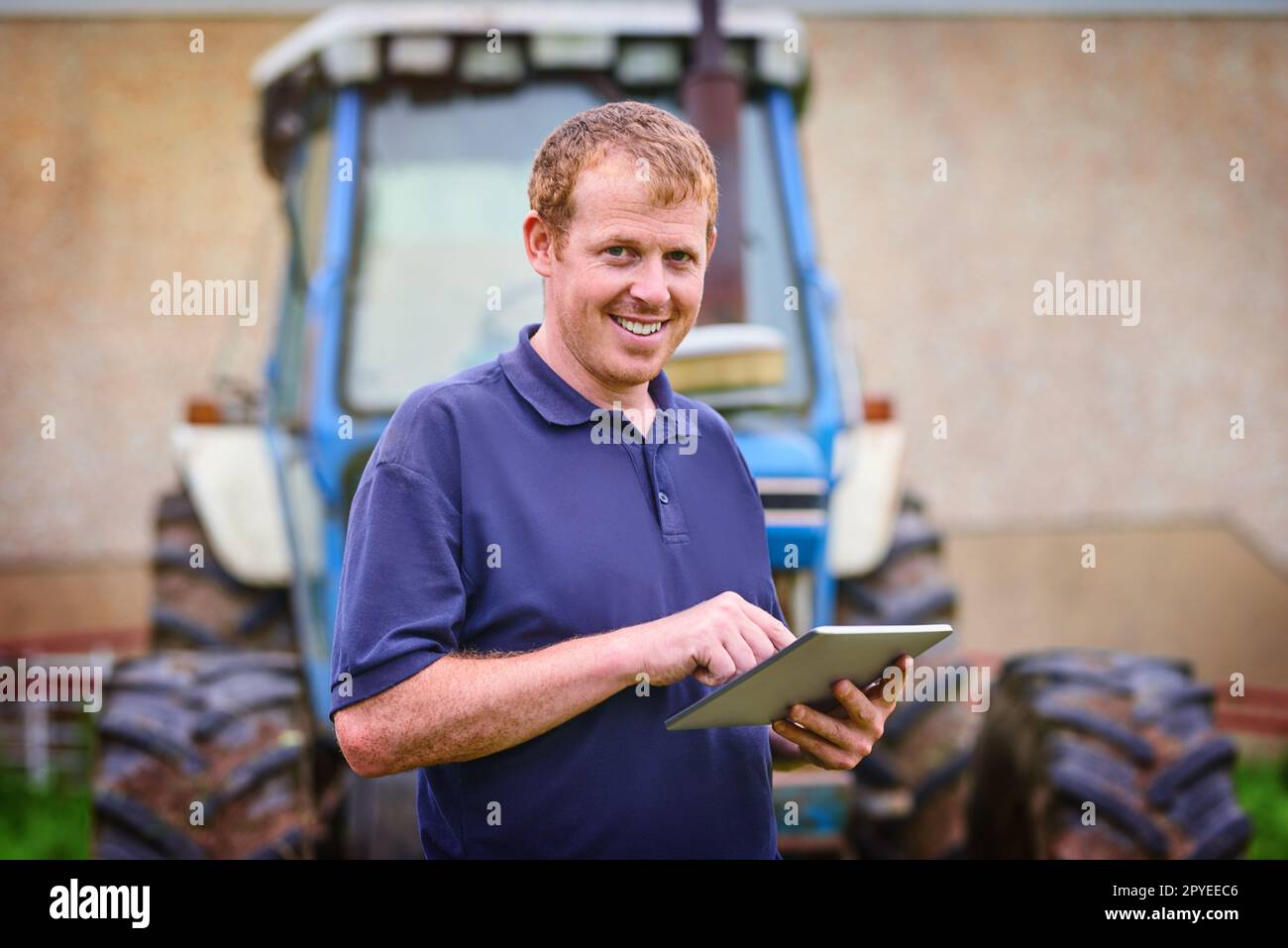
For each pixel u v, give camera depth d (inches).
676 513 61.3
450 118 133.3
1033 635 319.0
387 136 132.0
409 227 130.2
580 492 59.5
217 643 147.1
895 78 336.5
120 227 328.5
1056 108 337.4
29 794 212.7
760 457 111.3
